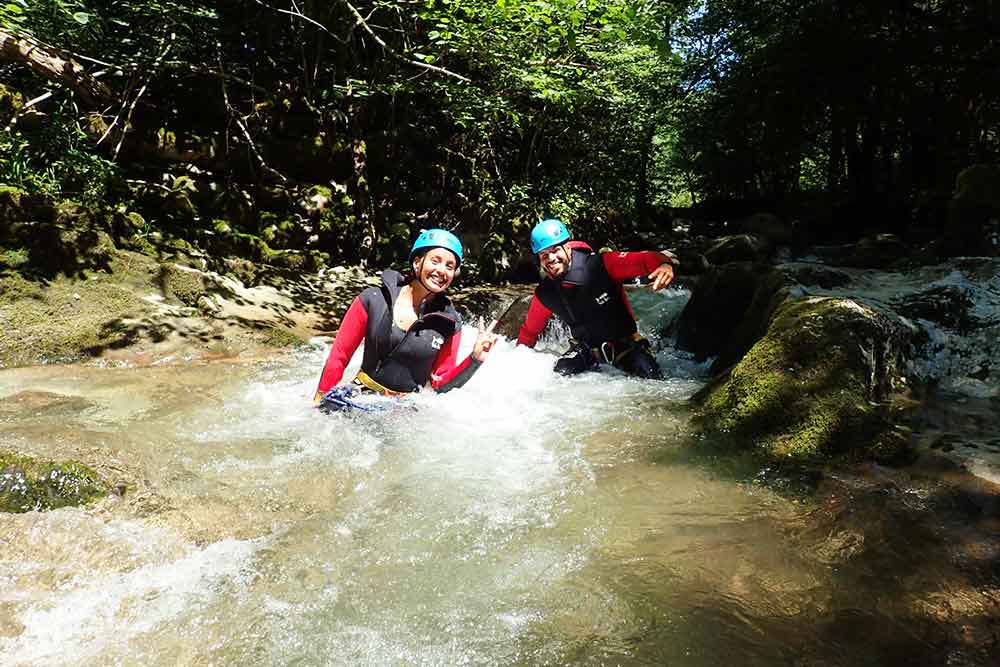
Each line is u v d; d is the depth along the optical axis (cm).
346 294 717
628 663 159
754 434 300
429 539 220
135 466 257
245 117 764
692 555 206
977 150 1458
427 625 176
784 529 220
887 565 195
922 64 1314
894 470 256
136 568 197
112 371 430
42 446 263
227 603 183
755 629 170
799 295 391
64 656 160
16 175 543
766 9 1458
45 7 621
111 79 713
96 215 548
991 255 518
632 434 319
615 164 1477
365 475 270
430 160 1021
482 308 755
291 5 844
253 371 446
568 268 462
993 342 368
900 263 559
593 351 473
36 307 470
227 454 283
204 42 744
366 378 359
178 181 706
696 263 1050
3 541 199
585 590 190
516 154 1263
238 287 612
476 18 795
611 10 712
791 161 1998
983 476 244
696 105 1762
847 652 159
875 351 321
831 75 1422
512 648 166
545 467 280
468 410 352
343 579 197
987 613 171
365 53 966
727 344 470
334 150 828
